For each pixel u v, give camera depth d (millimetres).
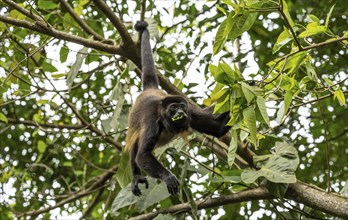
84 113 10617
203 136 7820
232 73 5145
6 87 8656
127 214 9172
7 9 8477
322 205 6512
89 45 7609
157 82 7961
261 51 9461
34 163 10336
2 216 10438
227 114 6910
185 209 7660
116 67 8445
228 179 6918
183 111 7062
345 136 10633
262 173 6586
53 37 7461
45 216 10836
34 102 11031
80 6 8836
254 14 5281
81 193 9953
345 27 9398
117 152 10711
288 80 5449
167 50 9977
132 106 7996
